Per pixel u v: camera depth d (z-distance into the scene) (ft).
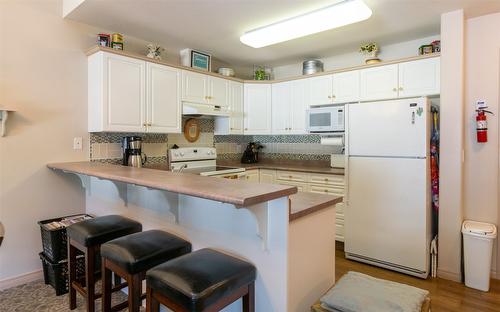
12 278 7.90
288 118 12.92
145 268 4.76
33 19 8.11
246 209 4.30
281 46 11.25
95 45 9.24
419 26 9.29
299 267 4.56
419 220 8.31
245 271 4.26
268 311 4.49
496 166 8.38
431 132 8.76
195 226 5.59
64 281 7.49
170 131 10.39
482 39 8.45
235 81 12.96
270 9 8.00
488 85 8.41
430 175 8.64
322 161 13.33
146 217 6.70
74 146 8.97
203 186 4.32
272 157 14.96
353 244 9.59
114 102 8.86
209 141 13.56
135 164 9.65
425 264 8.27
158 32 9.78
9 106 7.72
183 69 10.80
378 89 10.39
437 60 9.17
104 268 5.27
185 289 3.64
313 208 4.75
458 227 8.18
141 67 9.52
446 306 6.95
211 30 9.60
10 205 7.87
